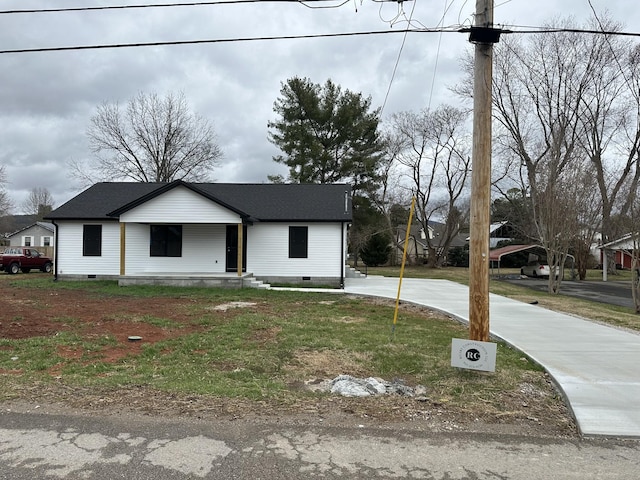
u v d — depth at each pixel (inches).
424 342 319.6
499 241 2062.0
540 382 231.6
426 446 147.2
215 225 763.4
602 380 227.6
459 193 1598.2
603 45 1189.7
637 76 1251.2
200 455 136.7
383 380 231.0
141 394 195.0
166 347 298.7
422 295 623.5
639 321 480.1
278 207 791.1
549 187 846.5
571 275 1331.2
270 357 274.5
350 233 1510.8
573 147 1081.4
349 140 1446.9
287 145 1413.6
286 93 1443.2
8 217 2447.1
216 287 671.1
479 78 227.5
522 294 759.1
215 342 314.0
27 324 363.3
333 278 757.9
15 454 135.9
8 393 193.5
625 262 1565.0
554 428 168.2
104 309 453.7
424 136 1574.8
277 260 763.4
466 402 194.7
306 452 140.3
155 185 886.4
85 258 768.3
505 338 337.1
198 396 192.9
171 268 761.0
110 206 797.2
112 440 146.0
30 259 1037.8
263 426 160.4
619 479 128.1
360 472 128.6
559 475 129.8
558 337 343.0
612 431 161.6
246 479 123.3
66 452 137.3
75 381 216.1
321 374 243.3
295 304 520.7
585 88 1236.5
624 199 1283.2
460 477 127.1
